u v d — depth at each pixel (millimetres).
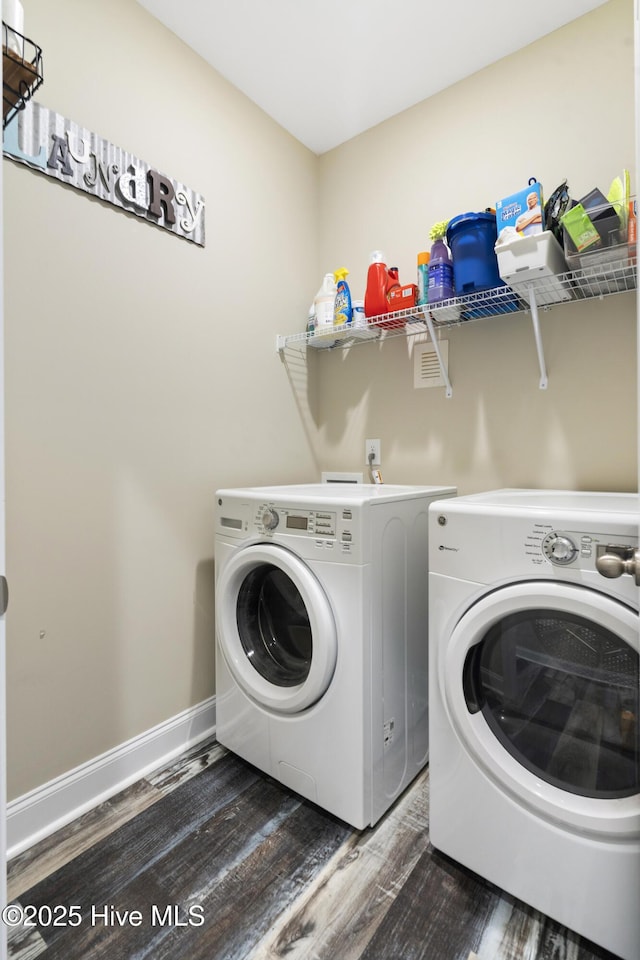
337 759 1324
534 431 1744
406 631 1466
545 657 1069
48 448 1359
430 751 1217
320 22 1647
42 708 1351
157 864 1239
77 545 1433
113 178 1499
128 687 1570
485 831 1115
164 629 1684
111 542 1522
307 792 1398
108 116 1484
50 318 1355
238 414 1969
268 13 1611
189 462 1771
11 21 978
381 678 1353
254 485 2037
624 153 1542
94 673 1476
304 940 1048
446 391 1955
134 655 1589
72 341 1409
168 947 1037
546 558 1003
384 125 2137
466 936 1051
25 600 1316
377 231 2162
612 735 988
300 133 2221
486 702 1151
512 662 1113
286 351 2205
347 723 1302
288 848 1285
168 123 1670
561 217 1337
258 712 1528
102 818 1398
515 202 1388
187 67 1736
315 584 1349
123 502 1555
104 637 1503
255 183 2033
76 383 1422
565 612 994
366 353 2223
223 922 1088
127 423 1563
